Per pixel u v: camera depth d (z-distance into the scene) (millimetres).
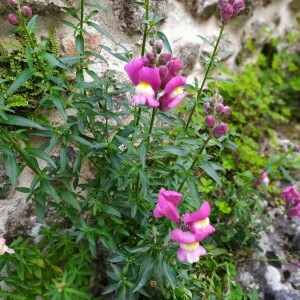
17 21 243
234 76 488
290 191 361
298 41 625
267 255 382
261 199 380
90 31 329
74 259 352
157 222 311
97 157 319
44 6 293
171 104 244
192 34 420
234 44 507
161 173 312
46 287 337
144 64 245
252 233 368
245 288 360
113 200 324
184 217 247
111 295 358
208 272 346
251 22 525
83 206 313
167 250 276
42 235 355
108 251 366
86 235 312
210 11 432
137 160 305
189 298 310
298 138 520
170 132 375
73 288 326
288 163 463
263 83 561
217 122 269
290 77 607
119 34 348
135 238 330
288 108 570
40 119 308
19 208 336
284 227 406
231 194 367
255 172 431
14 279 326
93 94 327
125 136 293
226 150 430
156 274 284
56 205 323
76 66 299
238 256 377
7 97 290
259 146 489
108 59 345
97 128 331
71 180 345
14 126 302
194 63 437
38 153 269
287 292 354
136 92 239
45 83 287
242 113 491
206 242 363
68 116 302
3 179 313
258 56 558
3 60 289
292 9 602
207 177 391
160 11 361
